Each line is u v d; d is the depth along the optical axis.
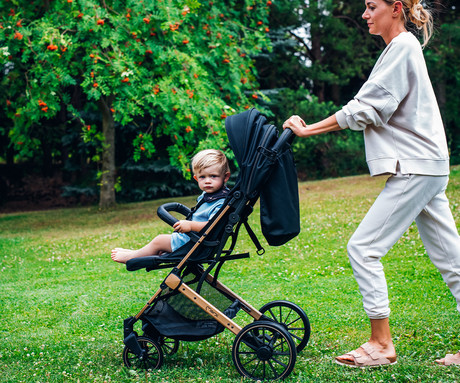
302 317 3.58
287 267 6.78
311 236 8.47
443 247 3.25
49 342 4.29
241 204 3.22
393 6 3.12
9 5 11.63
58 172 24.25
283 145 3.19
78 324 4.83
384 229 3.14
